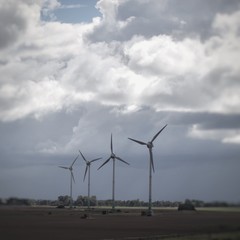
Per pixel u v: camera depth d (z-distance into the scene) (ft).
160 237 209.97
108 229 302.04
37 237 241.96
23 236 249.96
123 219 446.60
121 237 234.79
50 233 270.26
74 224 360.48
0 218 442.09
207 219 188.24
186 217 282.56
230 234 163.53
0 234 263.90
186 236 179.52
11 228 314.14
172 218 359.66
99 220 431.43
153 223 341.21
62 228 313.12
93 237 239.71
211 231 165.68
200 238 169.27
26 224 358.23
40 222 390.01
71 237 240.53
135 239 218.38
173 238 186.70
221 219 178.19
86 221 412.77
